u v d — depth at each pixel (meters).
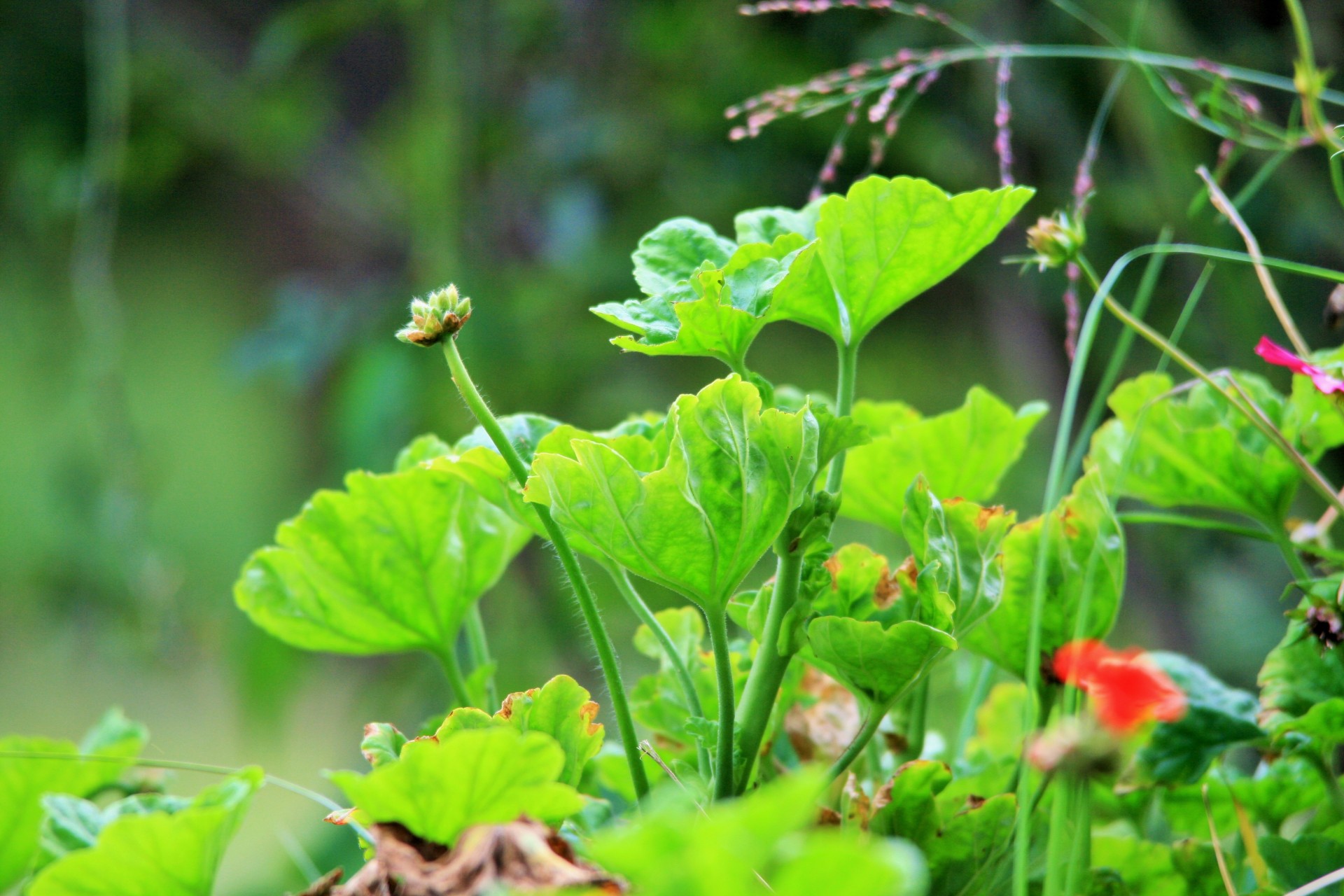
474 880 1.10
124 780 1.23
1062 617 1.21
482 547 1.25
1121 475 1.22
